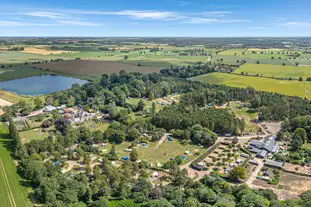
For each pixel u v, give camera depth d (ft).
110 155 481.05
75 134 535.19
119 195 374.63
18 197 366.02
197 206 330.13
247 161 477.36
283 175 438.81
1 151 490.90
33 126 618.03
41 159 446.19
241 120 638.12
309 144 550.36
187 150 522.88
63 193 354.33
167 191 374.22
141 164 451.12
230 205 320.29
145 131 593.42
